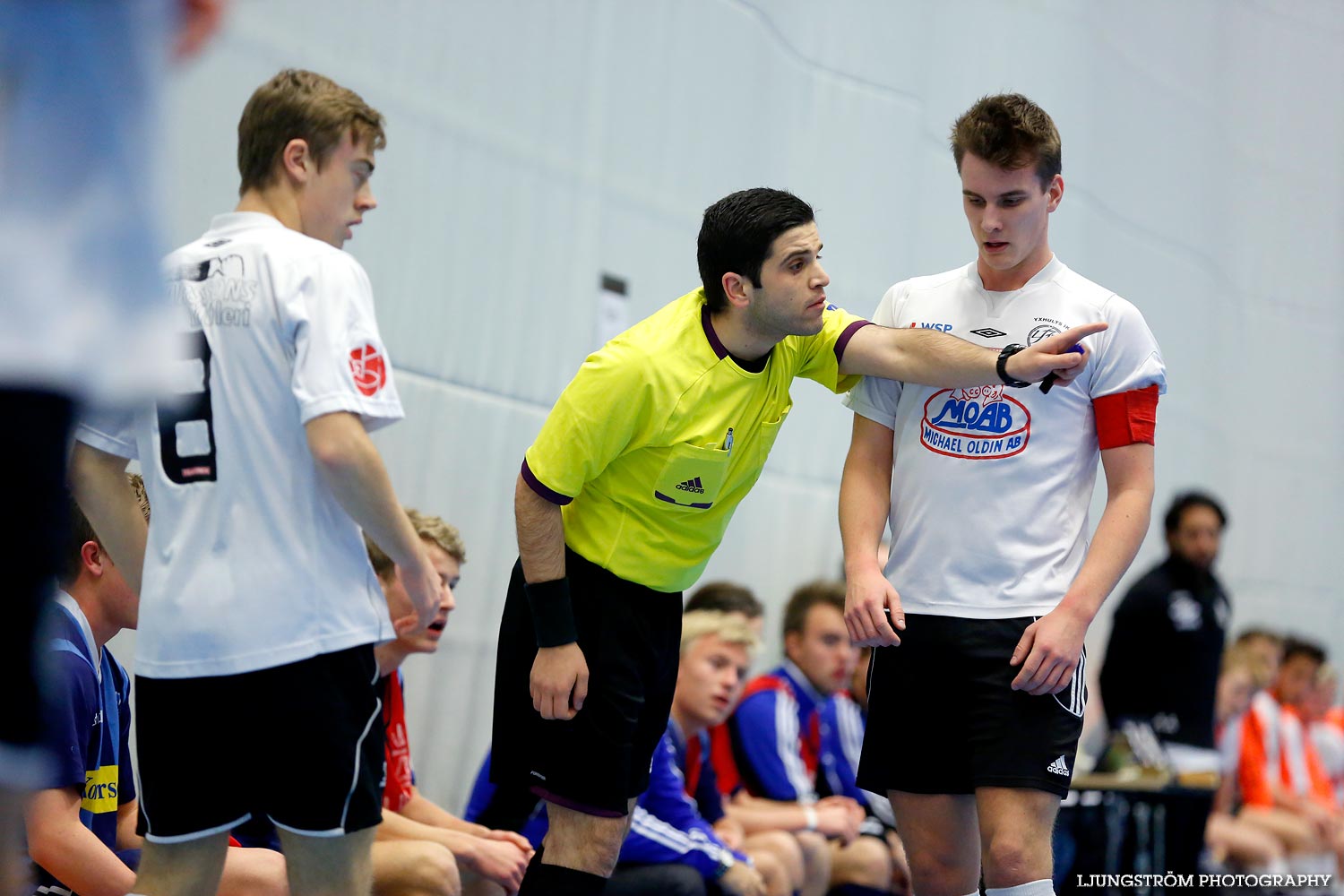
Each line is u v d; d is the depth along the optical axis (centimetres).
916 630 870
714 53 1900
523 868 1119
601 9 1703
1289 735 2417
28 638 371
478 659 1529
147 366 403
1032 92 2550
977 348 851
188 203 1196
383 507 697
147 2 398
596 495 854
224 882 920
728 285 810
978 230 857
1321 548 3359
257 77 1261
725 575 1888
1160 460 2812
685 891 1220
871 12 2194
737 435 845
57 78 389
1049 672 802
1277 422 3228
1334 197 3472
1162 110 2888
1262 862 2209
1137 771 1809
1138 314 866
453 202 1495
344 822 691
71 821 837
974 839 887
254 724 682
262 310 700
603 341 1725
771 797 1535
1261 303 3198
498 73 1554
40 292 384
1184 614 1842
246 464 695
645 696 866
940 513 869
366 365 705
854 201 2162
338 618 695
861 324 893
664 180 1827
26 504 374
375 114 786
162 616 693
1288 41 3325
